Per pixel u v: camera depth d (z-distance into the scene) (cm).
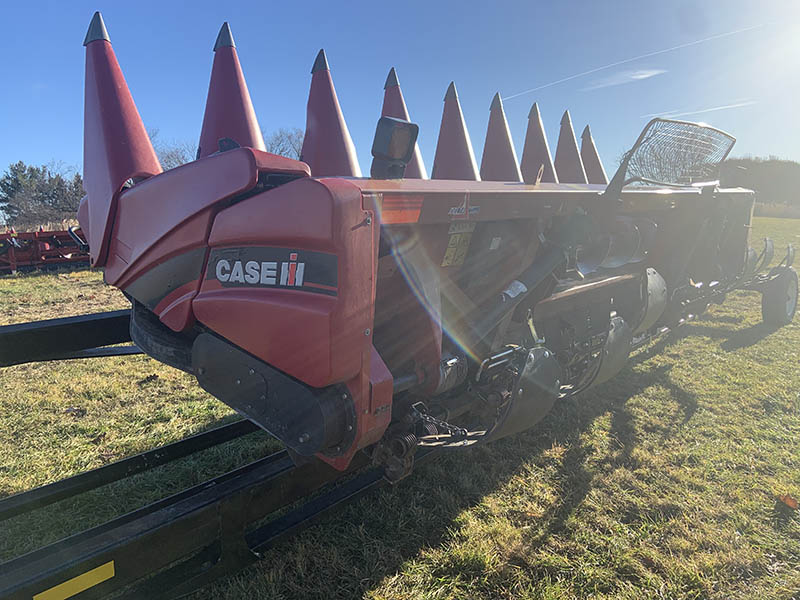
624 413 420
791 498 301
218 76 306
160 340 257
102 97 270
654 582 242
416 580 240
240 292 208
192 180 219
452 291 286
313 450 192
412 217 208
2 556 258
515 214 261
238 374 216
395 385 225
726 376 499
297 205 183
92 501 303
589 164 605
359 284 185
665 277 497
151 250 244
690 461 350
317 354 183
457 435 244
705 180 482
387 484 304
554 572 248
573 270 301
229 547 213
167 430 395
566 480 325
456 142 411
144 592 199
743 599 233
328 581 239
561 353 349
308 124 339
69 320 290
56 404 441
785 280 664
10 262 1226
